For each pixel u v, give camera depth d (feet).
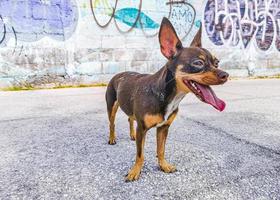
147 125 2.09
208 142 3.04
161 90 2.01
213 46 8.04
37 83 6.31
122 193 1.98
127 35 6.95
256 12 8.45
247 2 8.28
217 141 3.07
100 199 1.90
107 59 6.84
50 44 6.29
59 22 6.28
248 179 2.21
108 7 6.66
